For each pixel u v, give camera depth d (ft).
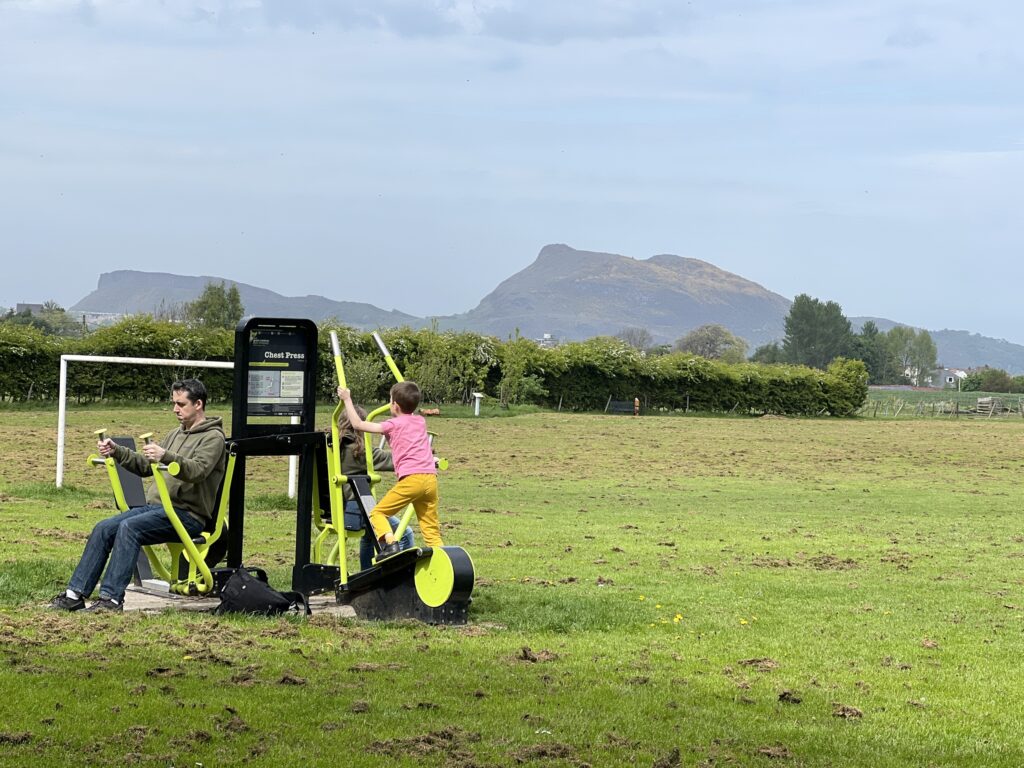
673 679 32.55
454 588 36.09
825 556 51.70
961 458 121.80
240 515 38.04
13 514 54.24
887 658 35.35
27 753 26.21
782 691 32.04
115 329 145.89
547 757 27.43
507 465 96.78
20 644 31.94
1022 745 29.60
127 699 28.78
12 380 138.92
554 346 201.36
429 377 166.61
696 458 110.93
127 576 35.88
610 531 57.52
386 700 29.73
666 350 390.83
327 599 39.17
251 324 37.96
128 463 36.32
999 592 45.03
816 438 148.15
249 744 27.14
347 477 37.78
